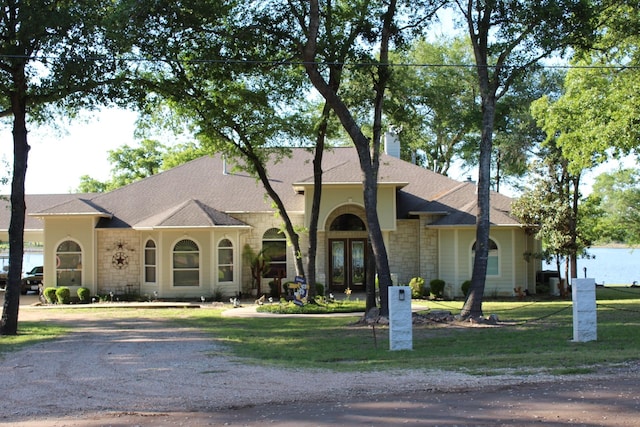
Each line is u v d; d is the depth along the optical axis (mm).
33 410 9297
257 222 32812
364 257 33281
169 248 31203
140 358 13914
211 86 25203
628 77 26766
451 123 43812
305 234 32688
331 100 20516
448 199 32719
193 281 31203
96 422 8539
